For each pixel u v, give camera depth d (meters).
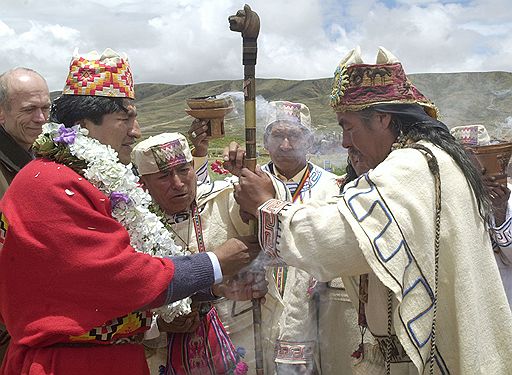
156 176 2.92
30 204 2.02
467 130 4.16
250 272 2.52
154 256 2.21
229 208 3.07
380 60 2.33
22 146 3.63
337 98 2.35
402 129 2.31
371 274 2.29
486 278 2.21
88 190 2.07
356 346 3.07
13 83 3.52
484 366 2.14
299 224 2.12
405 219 2.05
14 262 2.03
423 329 2.08
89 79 2.45
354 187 2.17
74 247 1.99
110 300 2.02
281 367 3.05
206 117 3.19
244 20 2.34
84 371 2.11
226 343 2.91
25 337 2.04
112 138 2.48
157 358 2.98
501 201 3.13
